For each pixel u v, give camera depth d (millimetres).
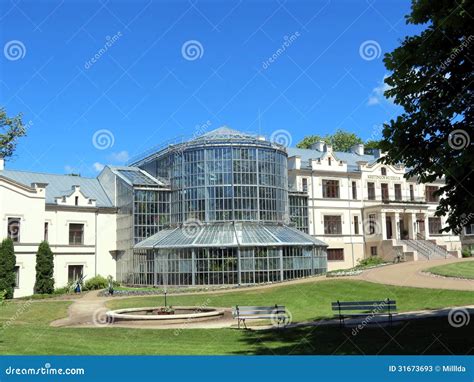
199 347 19391
